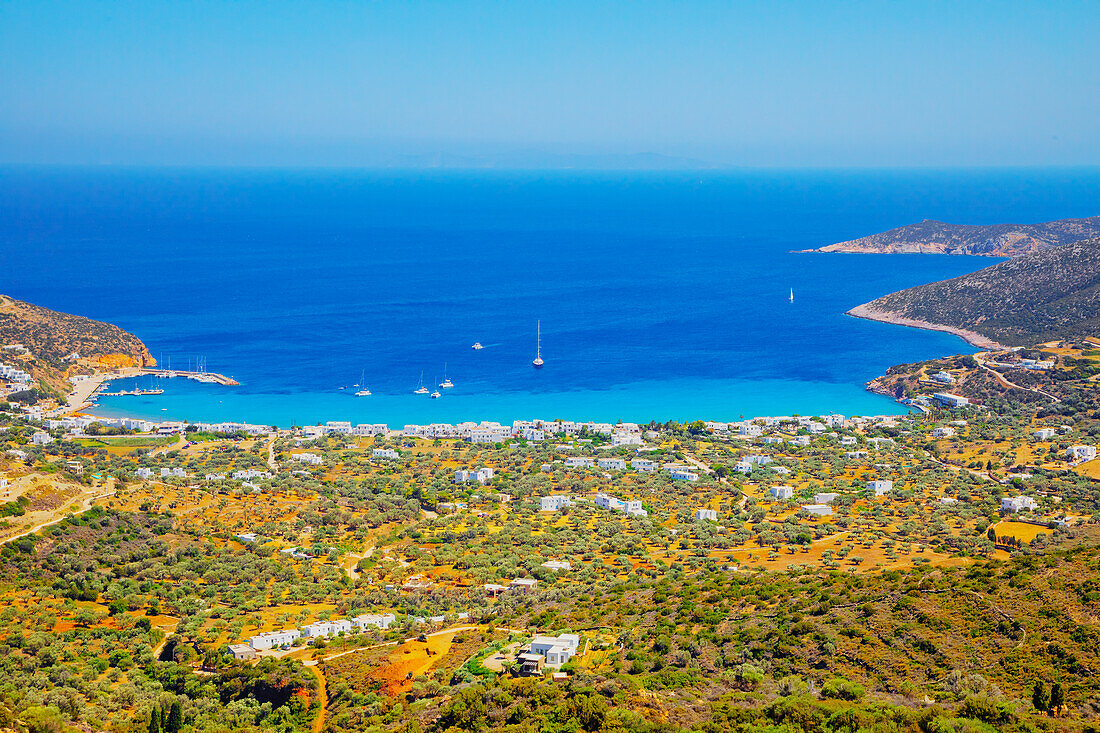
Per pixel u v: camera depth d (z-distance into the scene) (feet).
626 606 507.30
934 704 353.31
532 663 427.74
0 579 562.66
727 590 511.40
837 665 398.83
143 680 450.71
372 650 482.28
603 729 350.84
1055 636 393.09
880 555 621.31
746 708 362.53
